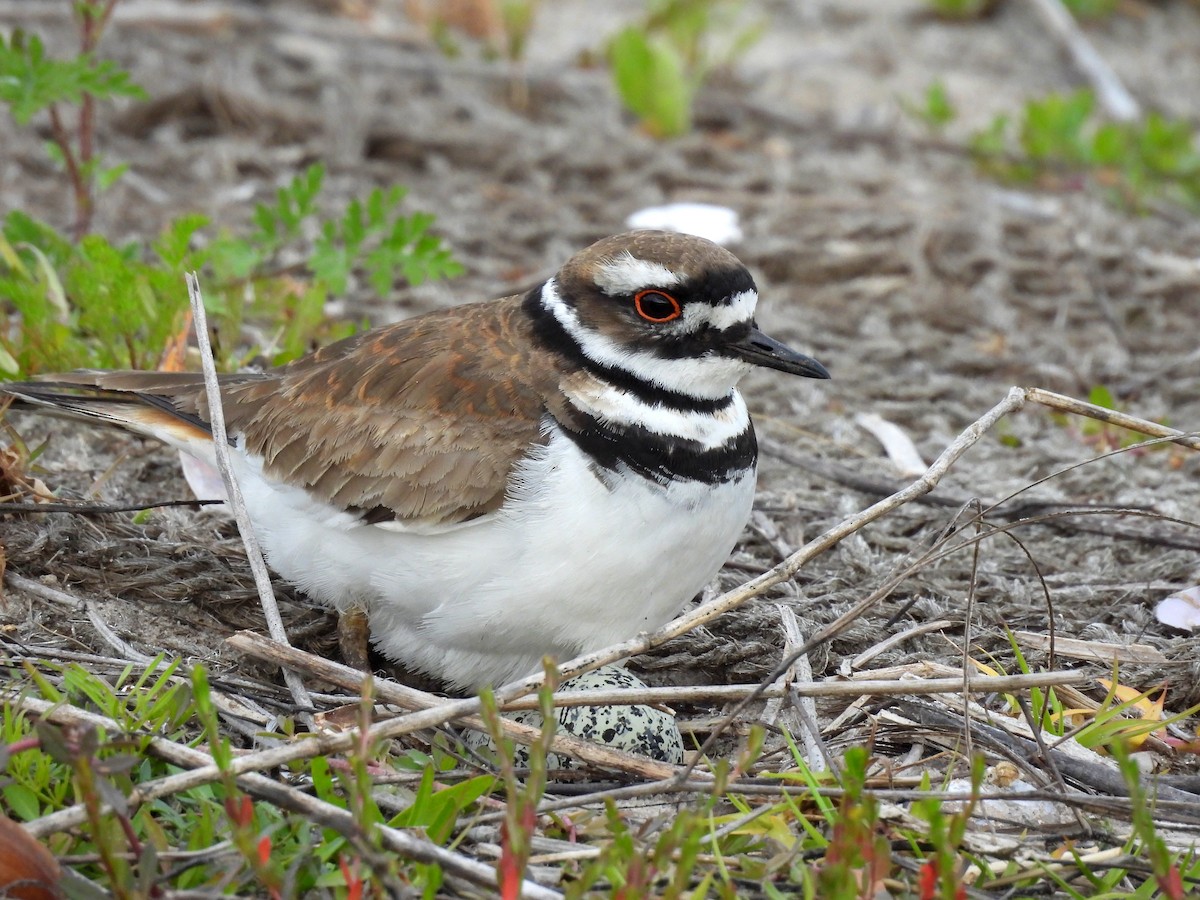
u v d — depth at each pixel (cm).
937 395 1498
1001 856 815
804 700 975
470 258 1669
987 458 1377
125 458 1212
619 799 871
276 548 1013
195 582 1069
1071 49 2330
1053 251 1780
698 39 2188
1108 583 1158
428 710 840
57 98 1343
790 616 1033
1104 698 1014
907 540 1212
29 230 1393
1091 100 2006
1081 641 1059
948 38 2466
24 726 841
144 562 1077
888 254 1742
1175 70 2395
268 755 804
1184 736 984
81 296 1262
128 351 1276
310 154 1852
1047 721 946
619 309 948
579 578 920
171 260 1283
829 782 859
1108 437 1396
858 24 2495
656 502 923
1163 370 1531
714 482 940
